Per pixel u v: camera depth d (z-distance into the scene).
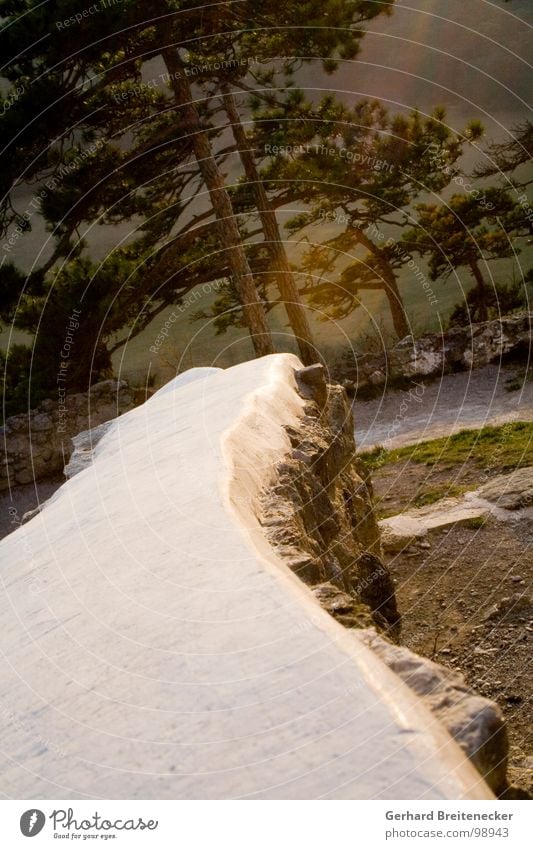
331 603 2.23
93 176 14.62
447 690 1.76
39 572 2.90
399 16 46.56
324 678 1.67
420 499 8.34
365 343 16.48
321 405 5.10
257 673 1.75
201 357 20.20
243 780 1.51
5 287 13.77
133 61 14.95
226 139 31.30
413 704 1.63
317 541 3.42
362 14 16.56
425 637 5.67
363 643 1.93
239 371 5.12
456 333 13.92
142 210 17.00
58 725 1.86
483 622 5.68
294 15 15.02
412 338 14.19
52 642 2.28
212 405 4.33
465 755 1.59
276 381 4.63
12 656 2.31
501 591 6.01
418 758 1.44
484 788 1.49
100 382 14.59
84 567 2.69
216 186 15.45
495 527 6.99
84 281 14.12
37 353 14.23
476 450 9.58
